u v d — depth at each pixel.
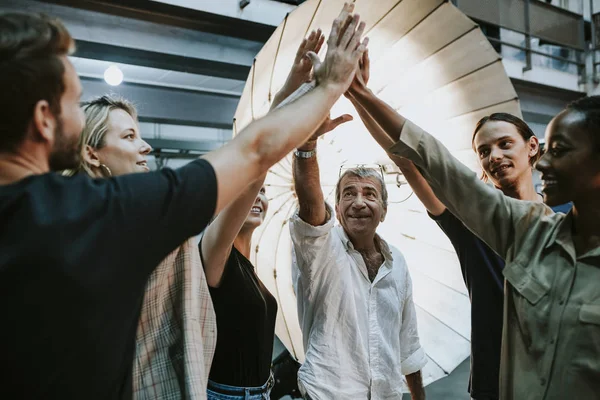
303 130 0.83
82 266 0.59
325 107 0.89
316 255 1.49
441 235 1.89
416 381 1.80
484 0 6.01
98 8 3.88
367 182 1.58
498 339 1.39
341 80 0.93
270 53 1.86
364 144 1.85
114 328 0.65
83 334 0.61
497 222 0.99
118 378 0.71
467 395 3.58
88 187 0.65
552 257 0.91
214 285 1.38
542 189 0.91
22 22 0.63
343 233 1.61
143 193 0.65
